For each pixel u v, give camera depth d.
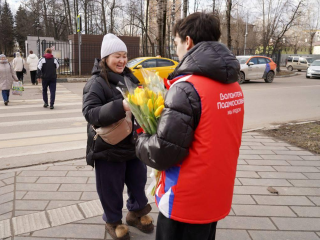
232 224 2.76
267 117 7.87
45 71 7.98
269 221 2.81
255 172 3.95
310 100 10.73
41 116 7.30
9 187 3.40
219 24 1.60
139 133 1.86
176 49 1.70
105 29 27.14
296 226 2.74
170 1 24.27
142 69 1.88
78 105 8.81
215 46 1.49
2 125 6.40
